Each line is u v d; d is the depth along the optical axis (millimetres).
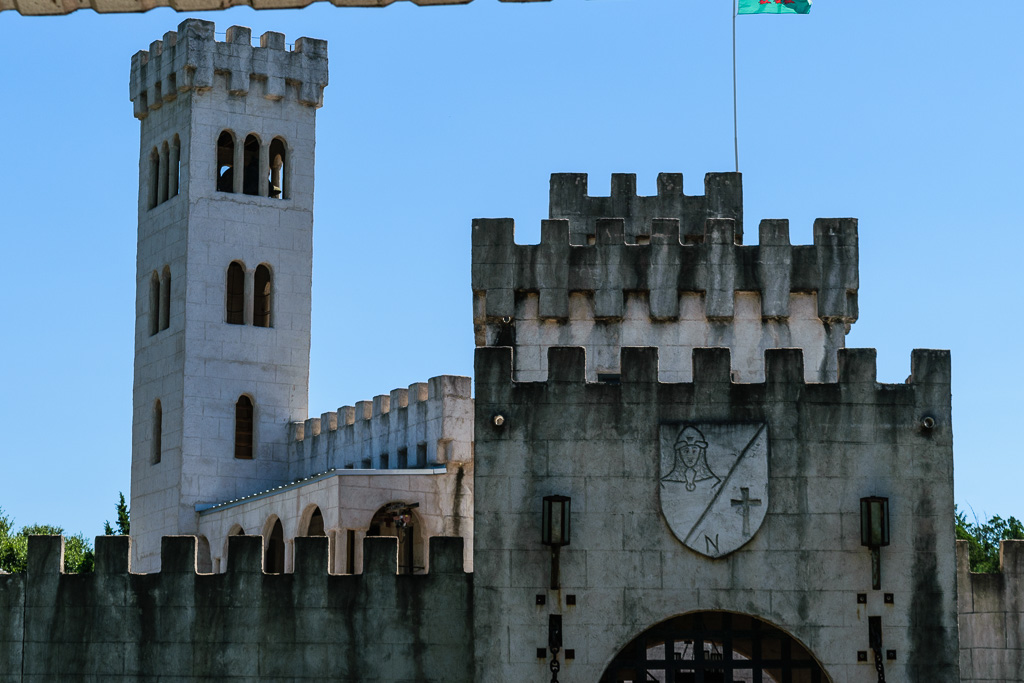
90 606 54469
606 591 50375
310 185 112625
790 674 50844
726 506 50531
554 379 51312
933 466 50688
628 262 56156
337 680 52875
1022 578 56906
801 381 51062
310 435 107812
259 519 96375
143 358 112312
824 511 50500
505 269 56000
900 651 49906
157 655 53875
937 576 50188
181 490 106375
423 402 94625
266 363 109938
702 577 50344
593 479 50875
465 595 52875
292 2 34375
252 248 110375
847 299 56062
